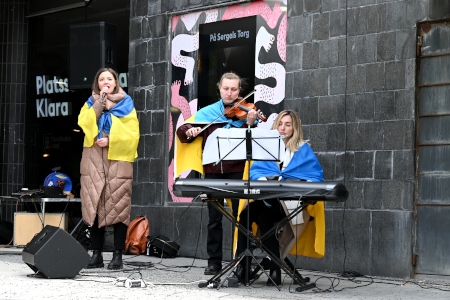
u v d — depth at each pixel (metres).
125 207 9.90
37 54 15.26
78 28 11.73
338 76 10.64
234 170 9.20
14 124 15.26
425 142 9.91
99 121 9.84
